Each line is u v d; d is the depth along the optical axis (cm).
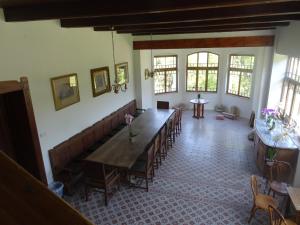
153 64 973
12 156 379
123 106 827
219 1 266
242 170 568
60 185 462
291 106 611
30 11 352
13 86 340
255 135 654
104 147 498
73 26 486
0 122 355
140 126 622
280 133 566
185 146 701
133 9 302
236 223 404
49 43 478
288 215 406
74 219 55
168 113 736
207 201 460
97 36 645
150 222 409
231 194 479
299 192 376
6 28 385
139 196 477
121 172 514
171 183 519
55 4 336
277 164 489
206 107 1056
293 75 620
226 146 698
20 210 55
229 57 947
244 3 258
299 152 464
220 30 628
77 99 570
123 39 790
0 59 380
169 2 286
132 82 891
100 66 671
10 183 55
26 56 427
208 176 545
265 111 645
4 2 323
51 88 488
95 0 316
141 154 494
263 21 455
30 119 371
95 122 661
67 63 535
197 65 1012
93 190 496
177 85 1047
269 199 405
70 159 538
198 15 382
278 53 646
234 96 960
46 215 55
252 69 866
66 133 542
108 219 418
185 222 408
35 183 55
